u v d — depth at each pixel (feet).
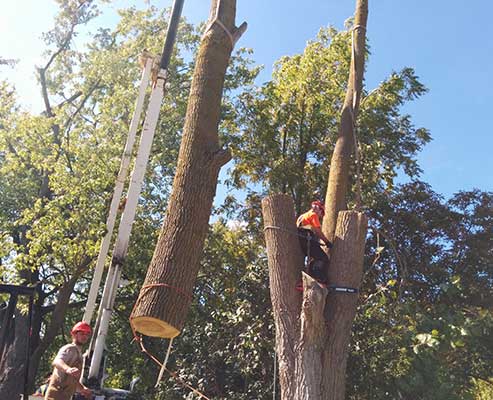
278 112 53.01
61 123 51.60
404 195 57.52
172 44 20.65
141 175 19.90
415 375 29.22
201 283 50.88
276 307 16.10
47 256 42.34
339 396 14.70
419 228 54.03
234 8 18.21
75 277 44.29
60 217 41.09
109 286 19.35
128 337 58.95
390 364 32.65
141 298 14.20
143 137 20.07
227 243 53.26
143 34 56.75
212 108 16.58
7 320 21.72
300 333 15.15
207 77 16.92
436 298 47.55
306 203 51.19
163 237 14.96
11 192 50.06
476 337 29.99
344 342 15.37
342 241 16.52
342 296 15.79
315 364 14.69
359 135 48.37
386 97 48.73
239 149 53.67
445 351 31.96
